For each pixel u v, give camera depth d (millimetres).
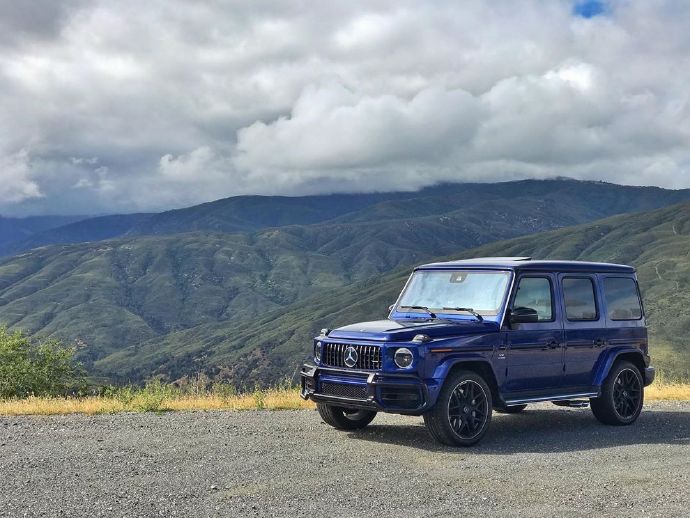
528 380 9758
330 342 9484
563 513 5785
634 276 11453
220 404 12367
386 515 5684
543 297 10070
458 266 10367
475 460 7875
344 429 9789
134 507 5793
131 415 10875
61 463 7391
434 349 8789
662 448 8688
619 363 10844
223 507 5836
